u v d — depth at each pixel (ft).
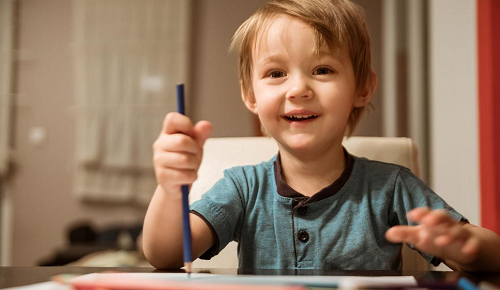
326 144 2.24
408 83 8.39
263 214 2.31
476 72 4.42
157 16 13.14
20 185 13.46
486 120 4.19
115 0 13.29
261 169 2.46
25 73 13.58
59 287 1.29
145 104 13.08
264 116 2.22
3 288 1.39
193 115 13.24
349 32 2.31
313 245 2.19
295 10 2.23
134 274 1.50
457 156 4.83
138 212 13.03
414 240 1.43
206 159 3.10
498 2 4.17
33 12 13.64
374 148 2.97
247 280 1.35
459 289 1.21
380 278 1.39
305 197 2.27
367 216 2.22
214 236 2.16
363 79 2.47
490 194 4.14
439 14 5.28
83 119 13.26
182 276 1.48
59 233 13.25
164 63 13.06
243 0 13.21
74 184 13.28
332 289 1.25
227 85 13.14
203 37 13.28
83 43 13.37
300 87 2.11
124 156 13.04
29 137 13.47
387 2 10.88
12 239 13.35
